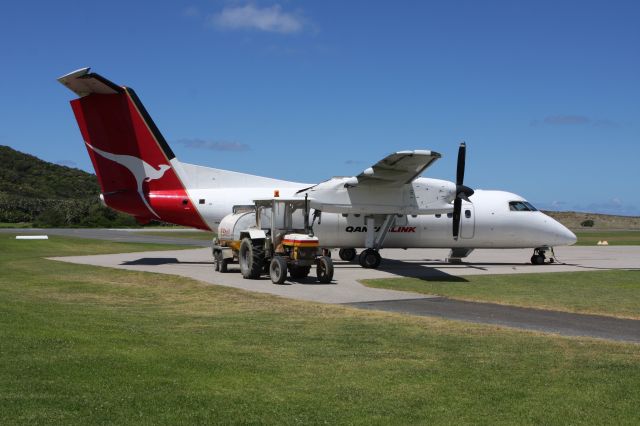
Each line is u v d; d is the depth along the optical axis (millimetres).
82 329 9109
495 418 5660
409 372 7262
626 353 8453
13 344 7645
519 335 9789
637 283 17953
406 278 18906
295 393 6285
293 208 18812
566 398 6281
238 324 10578
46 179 121750
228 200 22156
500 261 27031
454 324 10820
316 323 10781
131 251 31297
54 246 32062
